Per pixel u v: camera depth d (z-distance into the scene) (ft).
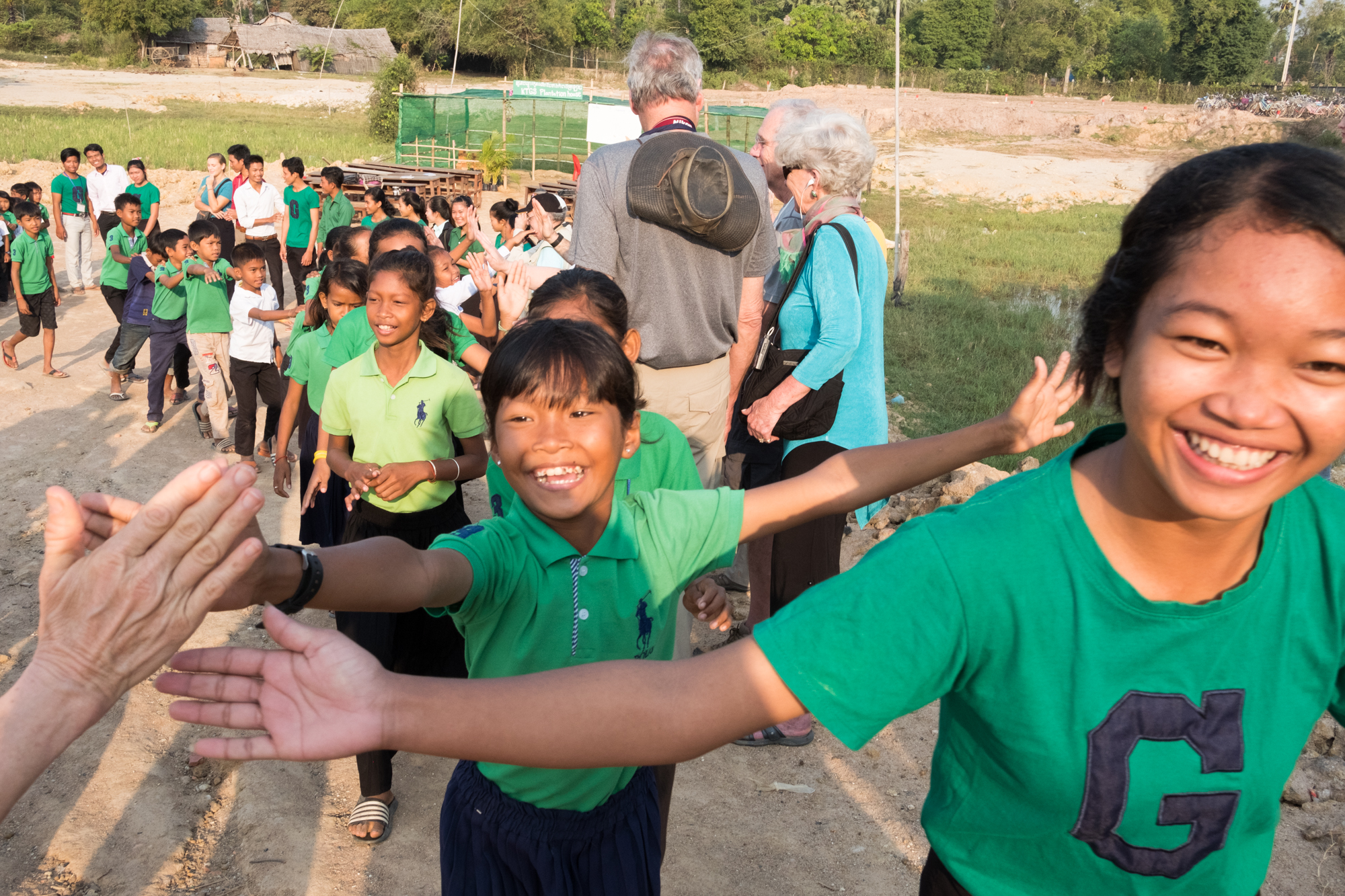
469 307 21.86
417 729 3.51
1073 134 147.74
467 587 5.96
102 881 10.25
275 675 3.50
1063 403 5.86
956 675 4.04
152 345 24.25
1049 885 4.34
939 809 4.57
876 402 12.49
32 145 83.05
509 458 6.11
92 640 3.44
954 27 235.40
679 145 10.92
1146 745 3.91
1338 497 3.92
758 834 11.27
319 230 40.37
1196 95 205.05
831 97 182.09
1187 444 3.40
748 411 12.40
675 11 243.81
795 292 12.14
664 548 6.78
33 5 261.24
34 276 27.99
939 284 51.72
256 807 11.27
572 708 3.69
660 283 11.34
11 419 24.98
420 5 229.66
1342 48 259.19
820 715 3.93
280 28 220.02
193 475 3.54
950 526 4.03
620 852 7.00
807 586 11.96
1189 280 3.25
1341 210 3.04
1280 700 3.97
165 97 153.58
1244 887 4.30
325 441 12.74
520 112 112.47
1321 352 3.07
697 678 3.88
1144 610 3.81
